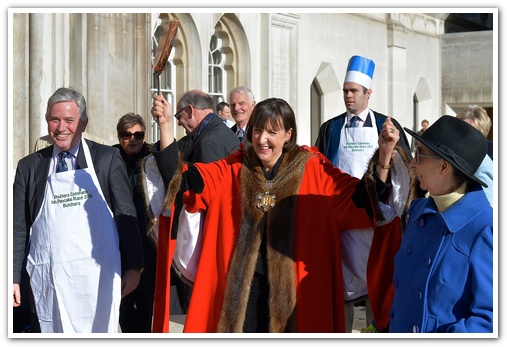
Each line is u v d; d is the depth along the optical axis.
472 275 3.03
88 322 4.45
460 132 3.16
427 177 3.19
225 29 14.88
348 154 6.80
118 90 9.41
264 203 3.93
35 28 8.51
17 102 8.38
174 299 6.16
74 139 4.49
